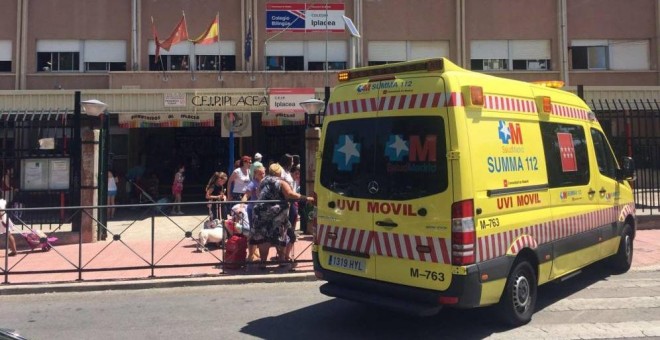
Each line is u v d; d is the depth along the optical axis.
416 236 4.84
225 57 19.75
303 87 19.09
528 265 5.43
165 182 22.14
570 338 4.98
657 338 4.97
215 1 19.72
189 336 5.31
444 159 4.71
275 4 19.45
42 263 8.91
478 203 4.73
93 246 10.38
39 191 11.60
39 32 19.38
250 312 6.18
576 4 20.38
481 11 20.14
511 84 5.54
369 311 6.10
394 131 5.12
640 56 20.41
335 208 5.55
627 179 7.77
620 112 14.24
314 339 5.16
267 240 7.95
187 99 16.72
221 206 9.77
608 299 6.39
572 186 6.25
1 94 16.98
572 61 20.34
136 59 19.39
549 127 6.02
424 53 20.05
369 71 5.48
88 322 5.87
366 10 19.92
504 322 5.27
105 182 11.59
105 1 19.58
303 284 7.68
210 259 9.10
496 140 5.10
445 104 4.76
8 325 5.76
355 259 5.33
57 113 12.14
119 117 16.84
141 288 7.54
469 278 4.57
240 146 21.58
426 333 5.23
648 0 20.44
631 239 7.99
